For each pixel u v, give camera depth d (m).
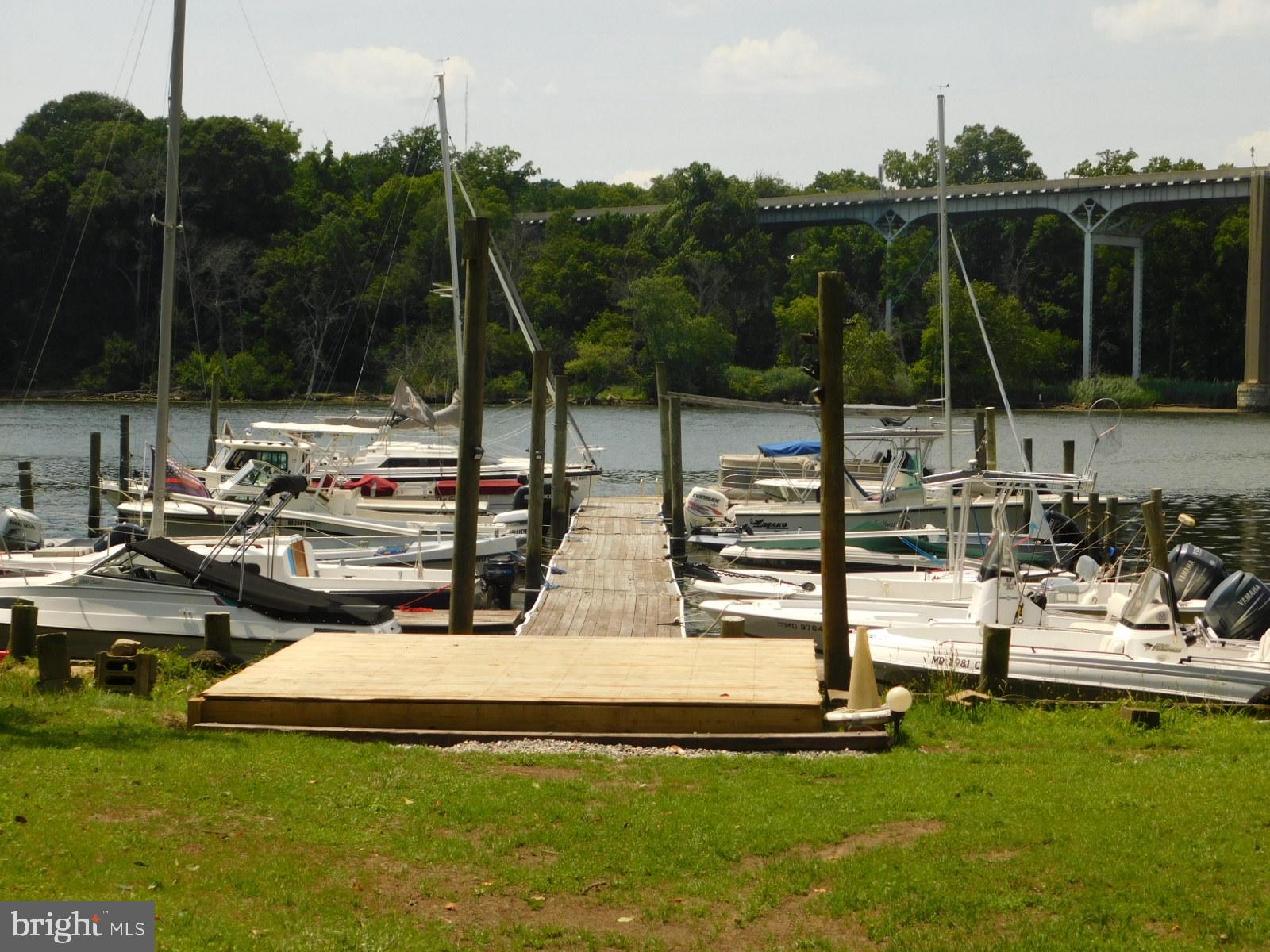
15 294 101.25
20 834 8.29
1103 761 11.86
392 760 10.98
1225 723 14.30
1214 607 18.34
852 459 39.44
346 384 103.88
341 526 28.11
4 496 41.59
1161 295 120.94
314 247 104.31
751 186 122.50
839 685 14.64
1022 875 8.33
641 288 103.00
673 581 23.61
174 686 15.20
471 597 17.69
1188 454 63.94
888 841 9.13
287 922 7.44
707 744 11.91
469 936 7.52
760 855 8.88
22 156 105.31
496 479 38.06
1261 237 103.06
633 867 8.59
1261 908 7.78
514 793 10.00
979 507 31.53
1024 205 113.25
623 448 64.94
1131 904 7.88
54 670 13.98
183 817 8.94
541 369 26.88
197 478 32.09
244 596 18.09
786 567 28.73
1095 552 30.19
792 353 108.62
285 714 12.19
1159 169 148.62
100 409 86.50
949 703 14.67
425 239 101.69
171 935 7.07
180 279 102.50
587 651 14.23
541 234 125.50
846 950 7.46
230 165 105.81
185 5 23.38
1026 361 97.50
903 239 113.88
